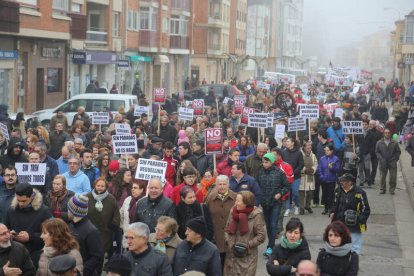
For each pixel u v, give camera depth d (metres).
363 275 12.62
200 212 10.12
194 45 79.31
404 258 13.98
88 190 12.15
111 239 10.55
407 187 22.25
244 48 104.19
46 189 11.96
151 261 7.75
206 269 8.29
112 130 20.03
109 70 49.22
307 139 19.95
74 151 14.24
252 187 12.30
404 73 79.88
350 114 27.28
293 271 8.19
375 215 18.14
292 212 18.00
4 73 33.00
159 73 61.72
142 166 11.58
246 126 21.86
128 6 53.09
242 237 9.95
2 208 10.17
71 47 40.81
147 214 9.83
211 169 15.22
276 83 62.03
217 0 79.75
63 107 30.38
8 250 7.80
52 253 7.55
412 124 34.59
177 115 24.84
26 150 15.83
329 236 8.29
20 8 32.38
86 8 44.78
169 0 61.56
